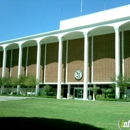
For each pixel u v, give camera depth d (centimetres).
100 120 1321
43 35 4766
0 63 6150
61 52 4462
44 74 5053
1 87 5612
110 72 3984
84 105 2439
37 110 1858
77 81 4444
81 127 1081
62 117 1434
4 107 2078
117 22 3716
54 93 4850
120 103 2769
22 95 4834
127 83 3469
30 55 5409
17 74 5647
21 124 1131
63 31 4431
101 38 4175
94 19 4656
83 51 4425
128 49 3831
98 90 4119
